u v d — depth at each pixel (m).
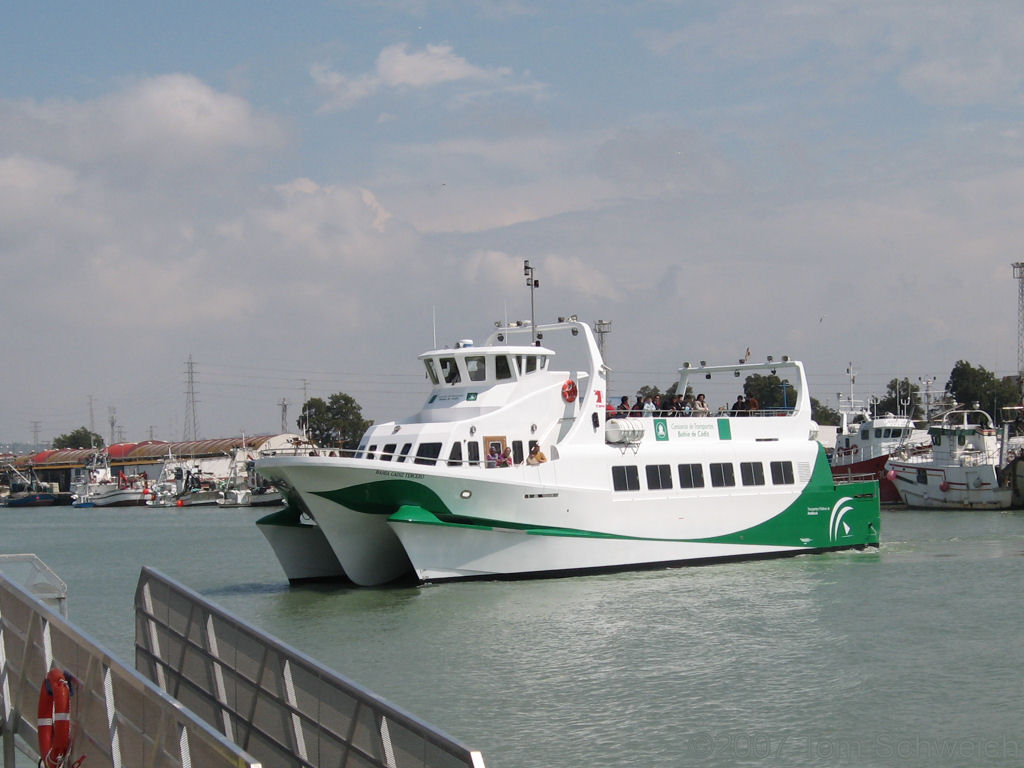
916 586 37.84
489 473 37.50
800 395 47.22
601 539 39.84
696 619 31.89
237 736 15.42
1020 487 80.06
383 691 24.39
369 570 39.34
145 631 18.78
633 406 45.34
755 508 44.12
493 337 43.66
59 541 77.38
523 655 27.59
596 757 19.92
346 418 169.00
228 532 82.81
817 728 21.53
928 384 103.38
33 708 15.52
